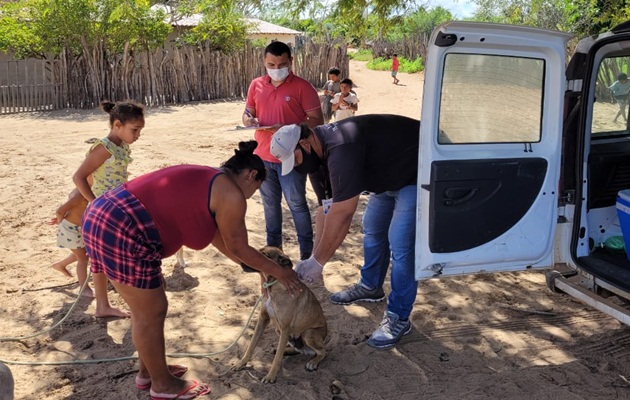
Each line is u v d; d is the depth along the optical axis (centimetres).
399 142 425
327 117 1147
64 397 397
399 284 457
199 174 359
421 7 883
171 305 531
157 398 389
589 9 1755
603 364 439
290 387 410
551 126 432
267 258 380
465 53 396
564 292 461
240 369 431
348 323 502
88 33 2039
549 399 396
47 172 1018
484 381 418
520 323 504
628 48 458
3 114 1739
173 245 364
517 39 401
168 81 2047
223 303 537
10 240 692
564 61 421
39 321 502
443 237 415
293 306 405
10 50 2122
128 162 500
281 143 401
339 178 403
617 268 457
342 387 409
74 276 592
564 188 461
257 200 880
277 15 889
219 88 2216
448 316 514
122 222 345
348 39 1009
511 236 433
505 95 415
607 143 494
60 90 1847
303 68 2747
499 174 419
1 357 444
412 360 446
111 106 486
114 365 436
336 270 615
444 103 402
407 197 441
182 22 2600
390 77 3334
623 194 470
